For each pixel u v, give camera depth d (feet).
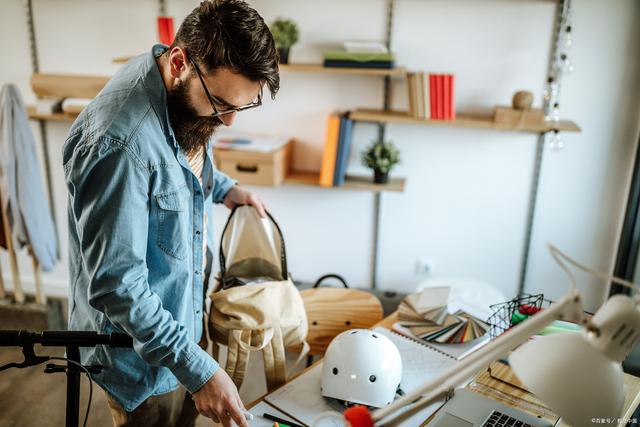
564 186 9.09
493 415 4.27
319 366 5.20
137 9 9.72
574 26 8.34
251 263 5.91
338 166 9.07
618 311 2.72
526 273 9.67
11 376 8.63
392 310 9.40
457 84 9.02
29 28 10.14
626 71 8.34
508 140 9.11
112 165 3.77
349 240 10.32
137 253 3.90
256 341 5.17
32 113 9.95
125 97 3.95
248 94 3.97
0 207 9.93
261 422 4.40
